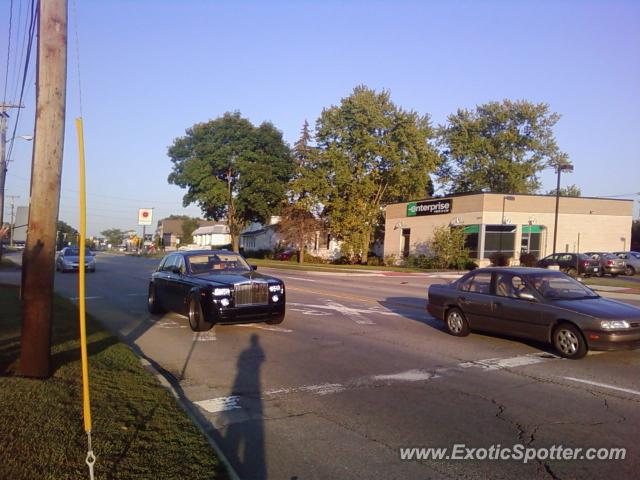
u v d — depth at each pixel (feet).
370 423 19.20
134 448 15.37
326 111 164.76
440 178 215.31
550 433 18.13
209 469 14.38
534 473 15.16
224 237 299.17
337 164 159.84
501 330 33.14
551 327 30.22
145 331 38.14
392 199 184.96
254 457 16.28
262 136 182.60
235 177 192.03
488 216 128.98
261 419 19.71
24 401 18.15
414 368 27.35
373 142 158.51
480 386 23.94
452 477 14.94
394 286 78.48
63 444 15.03
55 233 21.99
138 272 103.04
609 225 140.97
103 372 23.56
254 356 30.17
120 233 524.93
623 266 106.83
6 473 13.05
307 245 179.42
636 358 29.71
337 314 46.60
